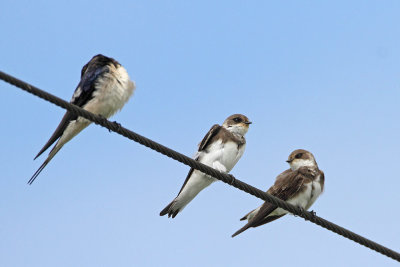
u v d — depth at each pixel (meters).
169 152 11.99
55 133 14.21
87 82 14.37
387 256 13.26
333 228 13.26
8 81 9.99
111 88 14.32
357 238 13.24
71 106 10.94
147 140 11.82
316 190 16.05
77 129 14.38
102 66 14.48
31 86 10.30
